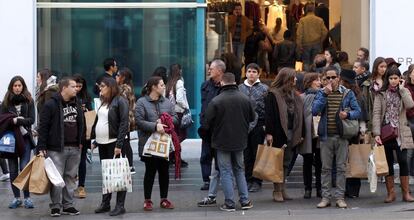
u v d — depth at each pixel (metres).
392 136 17.73
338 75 17.55
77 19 24.08
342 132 17.38
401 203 18.09
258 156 18.11
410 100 17.81
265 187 20.12
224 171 17.52
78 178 19.03
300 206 17.98
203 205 18.11
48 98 18.52
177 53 24.34
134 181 20.89
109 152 17.41
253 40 25.80
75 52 24.08
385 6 23.14
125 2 24.14
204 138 17.95
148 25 24.23
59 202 17.27
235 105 17.30
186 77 24.34
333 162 18.03
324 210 17.55
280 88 18.20
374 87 18.25
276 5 26.23
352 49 24.62
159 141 17.36
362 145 17.77
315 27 26.03
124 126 17.19
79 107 17.25
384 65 18.41
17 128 17.73
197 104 24.30
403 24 23.09
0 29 22.77
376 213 17.23
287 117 18.11
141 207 18.14
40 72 19.89
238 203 18.33
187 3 24.25
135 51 24.23
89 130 18.67
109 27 24.14
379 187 19.92
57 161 16.95
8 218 17.19
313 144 18.55
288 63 26.08
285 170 18.55
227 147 17.30
